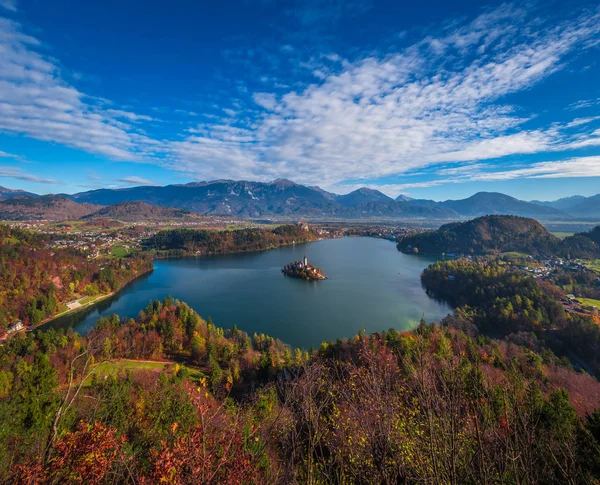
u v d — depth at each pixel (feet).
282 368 141.79
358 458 25.99
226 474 25.17
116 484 30.04
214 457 26.53
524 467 20.97
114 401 64.54
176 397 68.74
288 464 29.14
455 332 180.04
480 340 147.64
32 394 68.28
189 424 53.57
